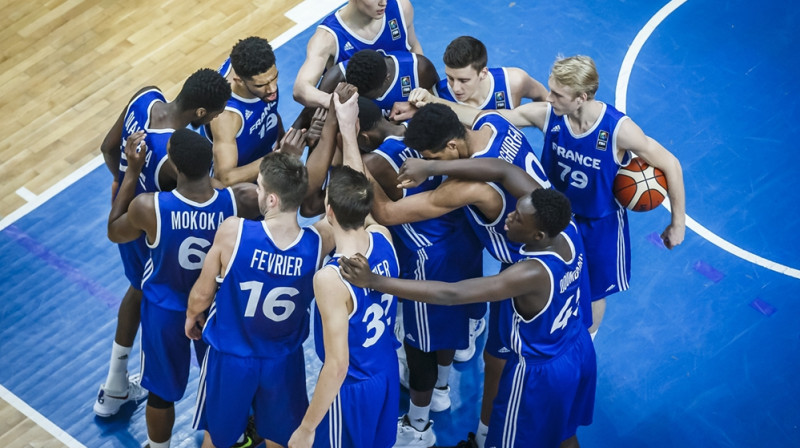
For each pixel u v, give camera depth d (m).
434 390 11.73
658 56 16.52
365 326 8.97
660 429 11.48
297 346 9.62
